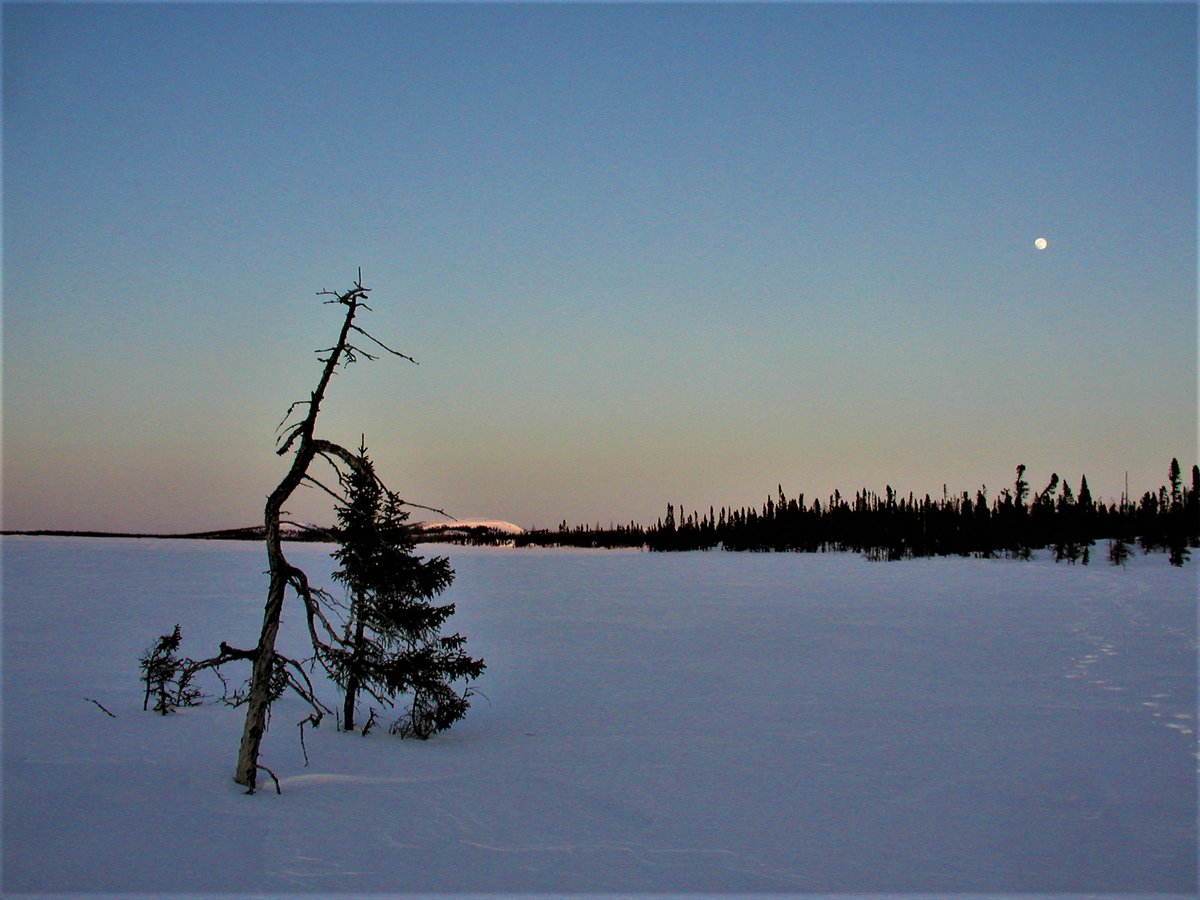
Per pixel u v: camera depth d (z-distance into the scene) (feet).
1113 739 67.10
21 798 38.68
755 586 277.23
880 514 579.89
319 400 41.27
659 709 79.77
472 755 57.31
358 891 31.81
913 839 43.01
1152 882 38.17
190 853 33.96
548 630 152.15
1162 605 203.21
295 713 65.92
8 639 109.09
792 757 60.03
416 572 60.39
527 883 34.35
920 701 84.28
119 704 63.72
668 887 35.19
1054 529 469.98
